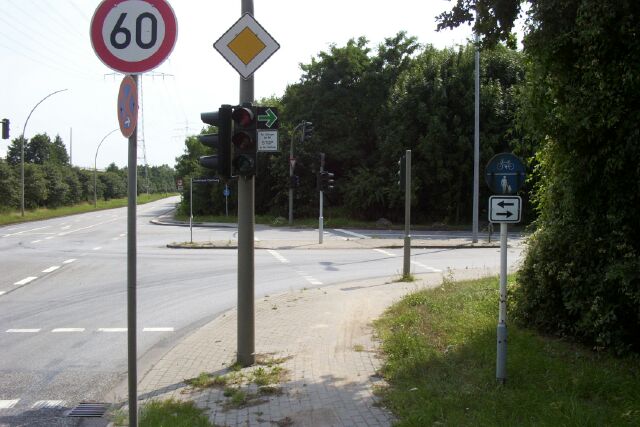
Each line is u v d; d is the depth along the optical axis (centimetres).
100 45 398
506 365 513
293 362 620
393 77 4078
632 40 559
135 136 387
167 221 4331
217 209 4922
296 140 3969
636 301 538
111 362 684
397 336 676
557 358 567
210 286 1260
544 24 609
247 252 627
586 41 577
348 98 4122
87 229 3388
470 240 2509
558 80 630
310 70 4203
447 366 552
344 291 1108
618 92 565
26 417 505
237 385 550
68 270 1522
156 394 541
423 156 3531
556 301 662
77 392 574
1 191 4881
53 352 729
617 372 515
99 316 950
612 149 589
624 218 582
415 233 3112
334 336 733
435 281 1223
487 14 707
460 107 3481
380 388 518
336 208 4100
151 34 395
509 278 1086
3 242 2452
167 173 17138
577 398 453
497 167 530
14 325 884
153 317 945
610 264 580
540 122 649
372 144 4219
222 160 608
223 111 607
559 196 675
